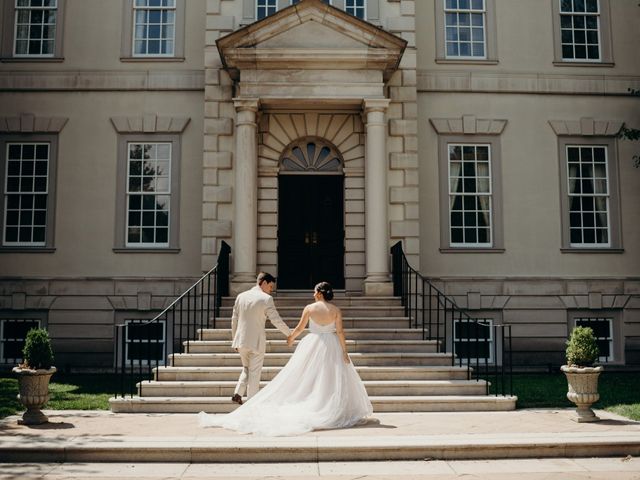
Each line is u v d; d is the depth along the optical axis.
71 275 14.54
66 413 9.23
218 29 14.30
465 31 15.60
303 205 14.68
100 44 15.07
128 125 14.86
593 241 15.36
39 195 14.86
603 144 15.48
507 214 15.11
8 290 14.41
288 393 8.41
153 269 14.59
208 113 14.09
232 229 13.90
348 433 7.79
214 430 7.97
